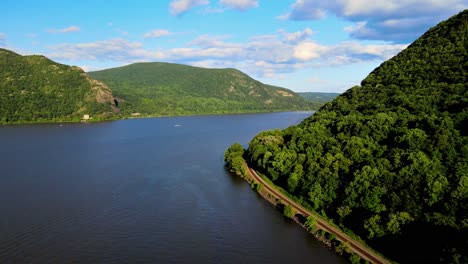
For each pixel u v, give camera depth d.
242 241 97.56
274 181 144.75
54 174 161.50
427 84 135.62
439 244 74.81
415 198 86.50
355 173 100.25
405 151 100.44
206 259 88.44
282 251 91.94
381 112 130.62
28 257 87.50
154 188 143.00
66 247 92.81
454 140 97.88
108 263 85.88
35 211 115.69
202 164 188.00
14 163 183.88
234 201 128.88
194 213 117.06
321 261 86.31
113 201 126.56
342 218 99.50
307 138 138.25
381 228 85.19
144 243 96.00
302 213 112.62
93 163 186.12
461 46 141.88
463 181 81.31
